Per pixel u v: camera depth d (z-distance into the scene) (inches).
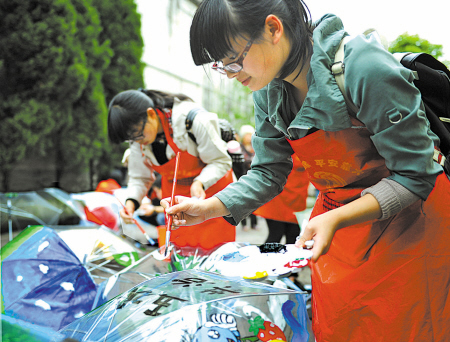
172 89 634.2
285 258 35.7
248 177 52.2
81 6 301.4
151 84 583.8
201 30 39.0
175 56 642.2
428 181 38.6
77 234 74.4
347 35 42.8
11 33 250.8
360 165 43.9
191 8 690.8
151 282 41.8
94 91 309.9
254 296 40.4
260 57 39.5
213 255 57.2
